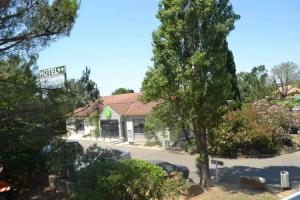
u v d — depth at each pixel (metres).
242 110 37.03
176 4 19.06
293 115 41.09
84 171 15.27
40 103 16.12
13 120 15.84
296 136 42.25
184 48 19.62
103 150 18.73
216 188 20.12
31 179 21.83
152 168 14.55
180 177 16.06
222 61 19.28
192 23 19.22
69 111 16.52
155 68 19.89
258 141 35.25
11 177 21.56
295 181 23.36
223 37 19.39
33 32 14.88
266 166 29.45
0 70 15.79
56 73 17.80
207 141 20.94
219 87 19.55
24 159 21.41
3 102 15.90
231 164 30.53
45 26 14.94
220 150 33.81
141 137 48.41
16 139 16.39
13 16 14.31
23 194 20.39
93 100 17.14
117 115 52.12
